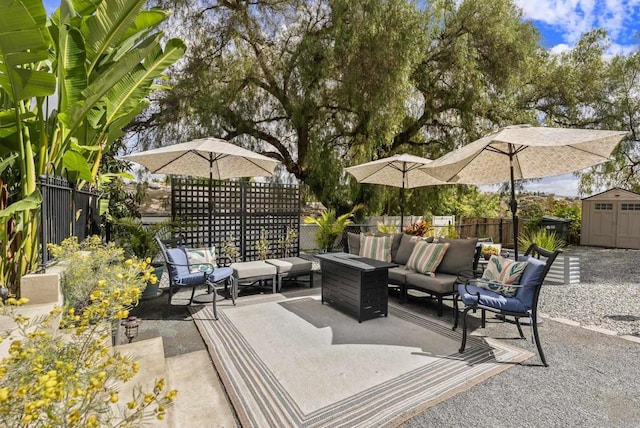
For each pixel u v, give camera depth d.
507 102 10.59
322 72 9.17
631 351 3.28
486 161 4.87
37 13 2.71
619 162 12.75
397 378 2.74
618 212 11.23
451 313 4.49
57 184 3.32
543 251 3.40
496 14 9.79
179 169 6.77
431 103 10.74
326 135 9.78
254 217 7.42
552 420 2.21
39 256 3.16
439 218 12.03
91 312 1.57
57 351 1.32
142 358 2.72
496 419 2.22
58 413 1.07
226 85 9.28
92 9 3.48
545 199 14.49
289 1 9.52
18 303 1.54
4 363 1.16
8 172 3.36
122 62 3.33
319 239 8.51
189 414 2.26
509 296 3.43
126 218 5.64
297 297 5.21
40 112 3.19
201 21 9.19
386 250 5.54
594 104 12.15
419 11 9.27
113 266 3.06
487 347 3.36
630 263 8.34
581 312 4.50
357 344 3.41
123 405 2.03
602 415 2.26
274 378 2.72
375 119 9.08
